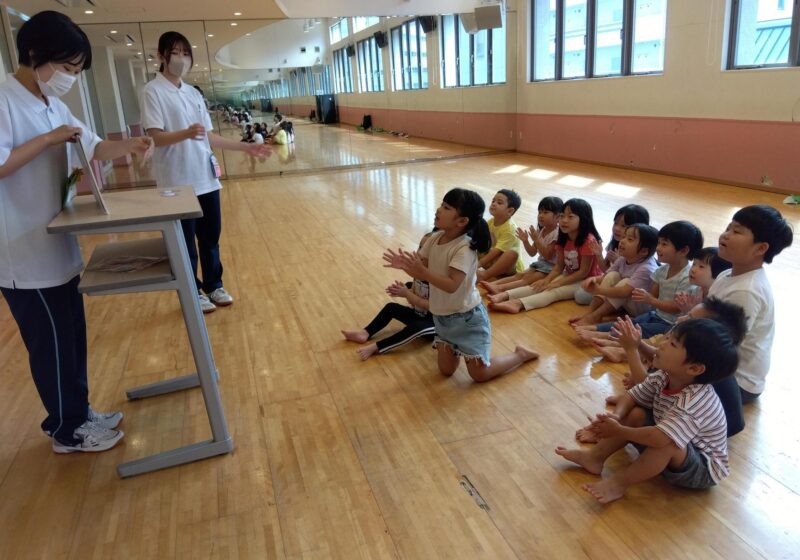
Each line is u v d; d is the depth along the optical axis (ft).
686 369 5.04
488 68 31.24
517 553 4.71
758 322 6.16
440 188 22.02
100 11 23.11
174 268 5.57
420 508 5.29
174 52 9.40
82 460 6.34
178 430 6.82
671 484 5.42
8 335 10.00
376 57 30.09
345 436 6.48
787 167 17.46
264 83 29.07
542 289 10.25
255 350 8.80
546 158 29.17
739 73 18.56
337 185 24.08
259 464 6.06
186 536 5.11
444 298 7.16
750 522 4.92
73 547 5.07
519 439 6.25
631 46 23.53
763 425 6.22
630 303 8.88
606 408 6.75
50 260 5.74
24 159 5.22
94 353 8.96
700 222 14.85
